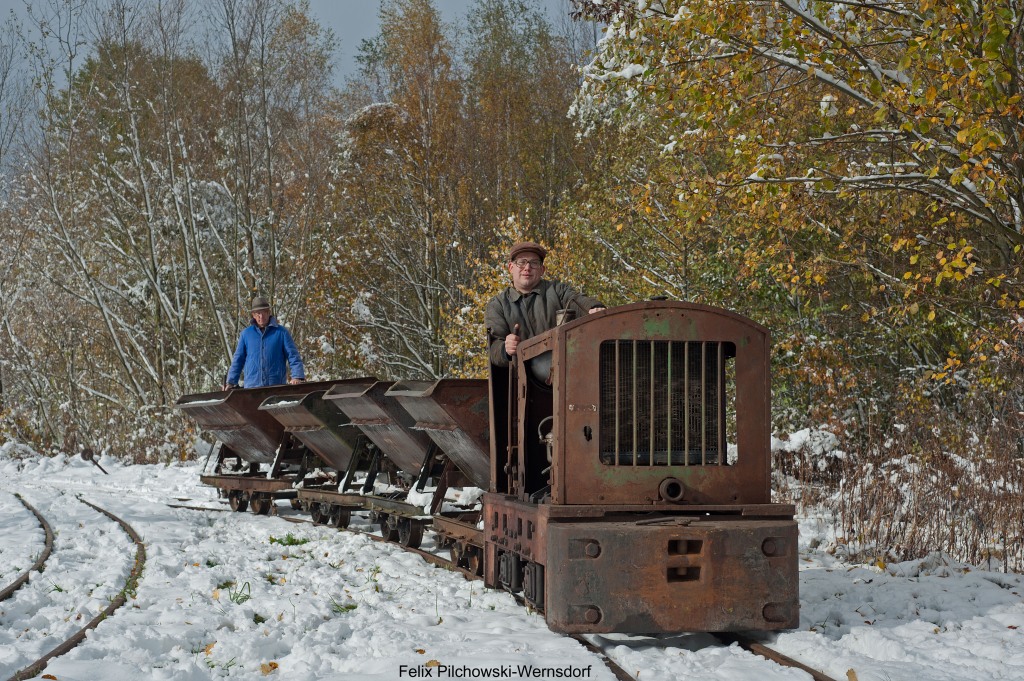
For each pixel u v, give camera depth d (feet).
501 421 26.53
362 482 42.57
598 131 65.72
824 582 26.84
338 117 110.32
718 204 52.34
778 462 45.73
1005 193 40.78
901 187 44.73
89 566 30.96
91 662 18.74
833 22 41.50
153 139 97.09
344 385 41.16
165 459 81.35
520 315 26.23
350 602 25.22
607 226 67.82
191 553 32.94
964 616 23.13
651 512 21.08
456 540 29.89
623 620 20.12
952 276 38.19
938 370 52.29
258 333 50.57
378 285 100.58
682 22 40.06
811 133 48.47
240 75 91.97
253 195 93.45
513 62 125.90
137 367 101.30
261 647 20.61
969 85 36.22
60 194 98.73
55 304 102.99
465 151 112.37
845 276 57.57
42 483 66.33
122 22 95.20
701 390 21.72
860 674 17.67
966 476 33.47
